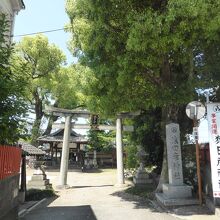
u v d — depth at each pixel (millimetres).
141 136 22578
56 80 39594
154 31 11445
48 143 47656
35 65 38719
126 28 13359
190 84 13609
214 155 11242
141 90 14977
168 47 12219
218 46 14453
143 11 12516
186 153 16562
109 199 18641
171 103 14477
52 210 14852
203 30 11844
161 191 16578
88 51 14781
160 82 15133
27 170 38156
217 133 11336
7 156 9602
